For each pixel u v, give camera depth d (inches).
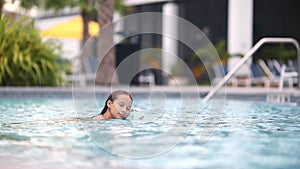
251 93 413.7
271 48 700.7
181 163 137.9
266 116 275.9
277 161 141.3
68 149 156.7
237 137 188.9
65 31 746.8
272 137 189.3
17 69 470.6
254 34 733.3
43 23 797.2
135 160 140.4
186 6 794.8
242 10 729.6
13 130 201.8
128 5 862.5
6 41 476.7
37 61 486.0
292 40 413.4
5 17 497.0
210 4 764.6
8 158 141.5
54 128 207.9
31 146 161.6
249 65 597.9
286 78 563.5
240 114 287.6
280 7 731.4
